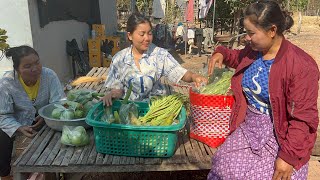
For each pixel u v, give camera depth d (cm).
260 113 224
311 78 191
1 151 321
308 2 2519
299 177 211
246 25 202
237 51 254
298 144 194
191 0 1348
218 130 269
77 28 930
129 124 259
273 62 203
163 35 1362
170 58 326
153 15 1975
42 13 642
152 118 265
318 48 1336
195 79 302
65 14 822
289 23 205
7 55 313
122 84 333
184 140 287
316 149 406
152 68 325
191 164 252
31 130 304
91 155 260
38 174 291
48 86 334
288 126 204
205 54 1263
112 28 1335
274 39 204
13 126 305
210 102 262
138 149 254
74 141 267
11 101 316
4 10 580
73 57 861
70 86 483
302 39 1567
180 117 268
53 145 278
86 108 308
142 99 327
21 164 247
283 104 204
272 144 217
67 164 247
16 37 593
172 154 259
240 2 1158
